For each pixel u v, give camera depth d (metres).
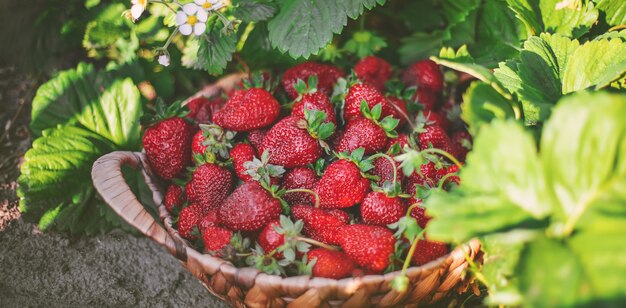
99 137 0.69
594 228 0.42
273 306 0.53
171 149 0.61
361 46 0.74
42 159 0.65
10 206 0.69
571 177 0.43
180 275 0.65
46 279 0.64
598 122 0.43
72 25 0.76
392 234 0.53
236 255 0.53
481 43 0.69
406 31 0.81
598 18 0.64
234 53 0.70
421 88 0.68
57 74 0.72
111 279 0.64
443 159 0.60
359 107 0.59
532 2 0.65
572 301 0.41
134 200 0.56
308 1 0.64
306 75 0.65
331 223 0.55
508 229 0.43
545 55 0.59
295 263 0.53
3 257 0.66
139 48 0.74
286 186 0.58
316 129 0.57
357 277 0.51
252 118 0.59
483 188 0.44
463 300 0.60
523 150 0.43
